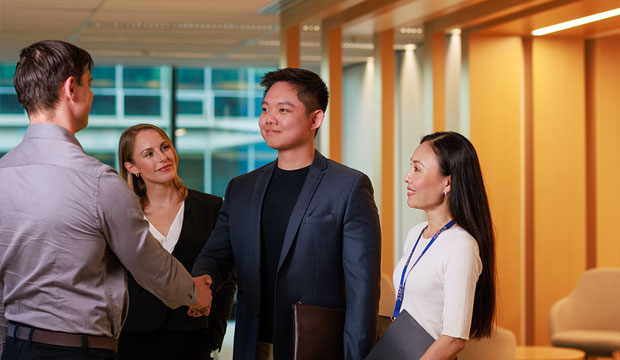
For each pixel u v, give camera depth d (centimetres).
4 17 801
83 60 244
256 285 288
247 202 296
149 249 243
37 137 237
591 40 797
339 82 800
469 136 762
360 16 736
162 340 333
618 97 801
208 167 1247
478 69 762
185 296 262
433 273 260
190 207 354
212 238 313
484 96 766
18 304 237
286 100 283
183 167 1239
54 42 241
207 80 1240
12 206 232
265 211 292
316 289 281
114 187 236
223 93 1244
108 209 234
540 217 781
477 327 268
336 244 282
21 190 232
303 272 281
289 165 292
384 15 721
